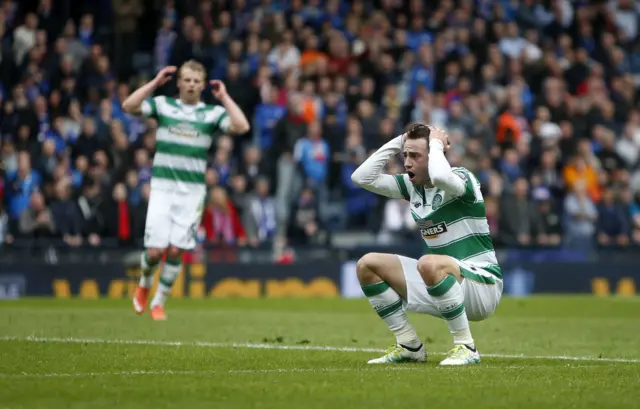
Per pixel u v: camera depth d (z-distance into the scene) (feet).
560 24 210.18
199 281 154.61
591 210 171.42
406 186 64.23
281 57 183.32
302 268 158.51
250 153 164.76
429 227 62.64
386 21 195.72
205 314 111.34
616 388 49.96
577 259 168.96
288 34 184.14
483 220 62.39
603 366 61.41
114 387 48.98
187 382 50.96
